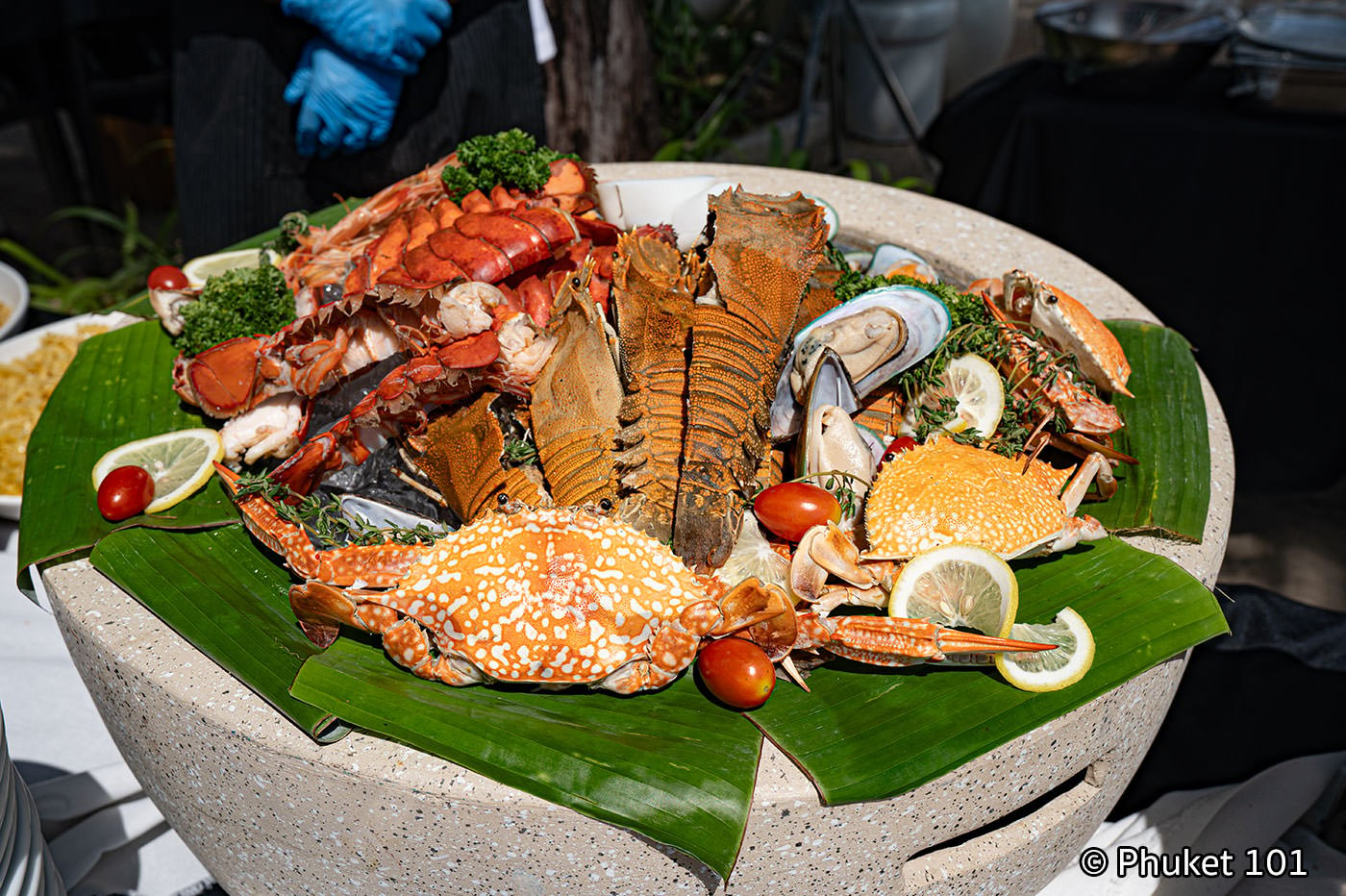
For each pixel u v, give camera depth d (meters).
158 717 0.50
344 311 0.61
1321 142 1.05
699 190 0.71
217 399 0.65
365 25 0.85
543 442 0.55
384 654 0.51
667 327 0.56
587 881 0.46
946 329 0.61
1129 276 1.20
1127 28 1.21
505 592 0.47
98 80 1.71
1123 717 0.51
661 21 2.08
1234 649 0.82
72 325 0.93
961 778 0.47
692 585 0.48
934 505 0.52
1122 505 0.60
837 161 1.91
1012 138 1.18
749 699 0.47
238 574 0.57
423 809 0.45
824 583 0.51
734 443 0.53
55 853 0.66
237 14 0.92
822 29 1.76
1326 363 1.18
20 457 0.81
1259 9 1.21
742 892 0.47
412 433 0.58
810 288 0.64
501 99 1.04
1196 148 1.10
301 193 0.99
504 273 0.61
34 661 0.77
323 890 0.51
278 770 0.47
